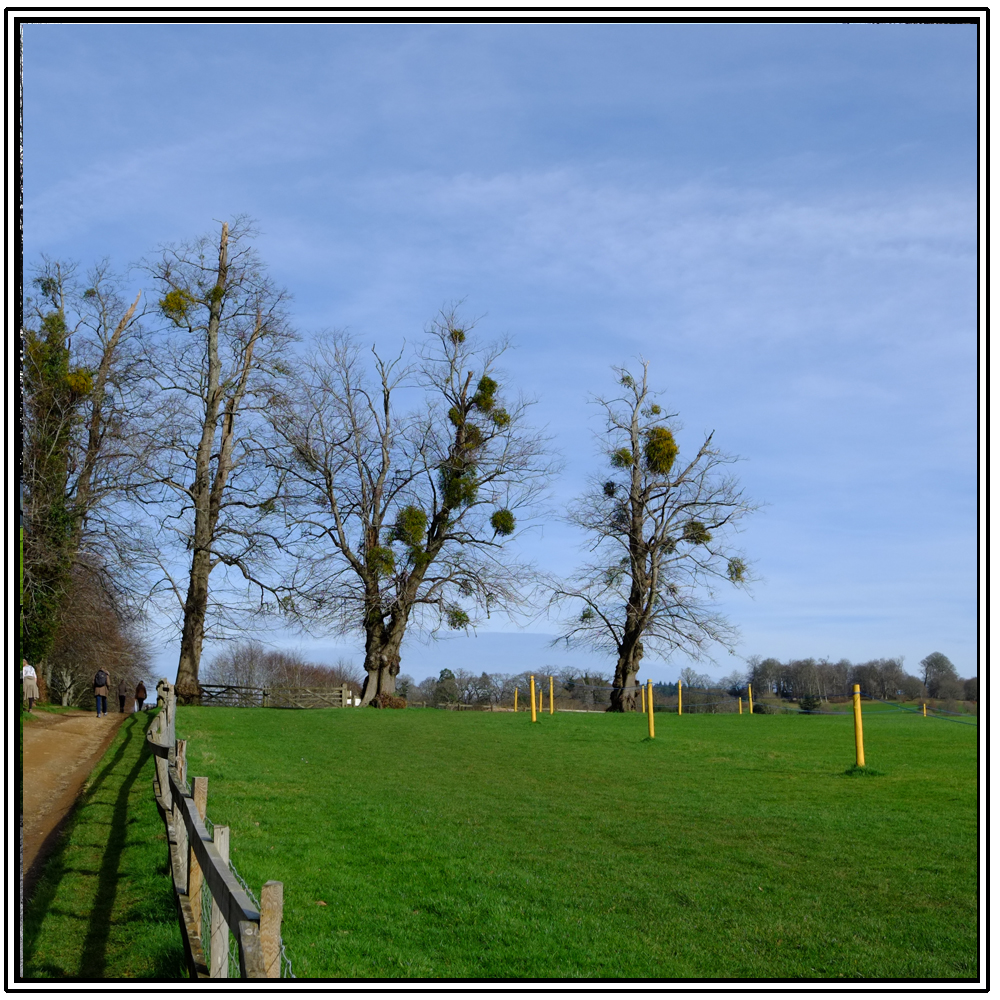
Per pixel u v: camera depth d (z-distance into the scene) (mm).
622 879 10102
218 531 35438
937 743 22156
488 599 37312
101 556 29938
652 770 18250
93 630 35156
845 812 13562
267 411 36438
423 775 17609
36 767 17906
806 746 21922
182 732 22516
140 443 31781
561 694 48750
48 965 7648
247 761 18391
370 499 37781
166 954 7684
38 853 11172
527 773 17969
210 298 36188
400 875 10266
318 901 9250
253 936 4770
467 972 7352
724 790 15797
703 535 39219
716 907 9078
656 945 8031
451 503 36812
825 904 9109
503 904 9188
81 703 57500
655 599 39969
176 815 9570
